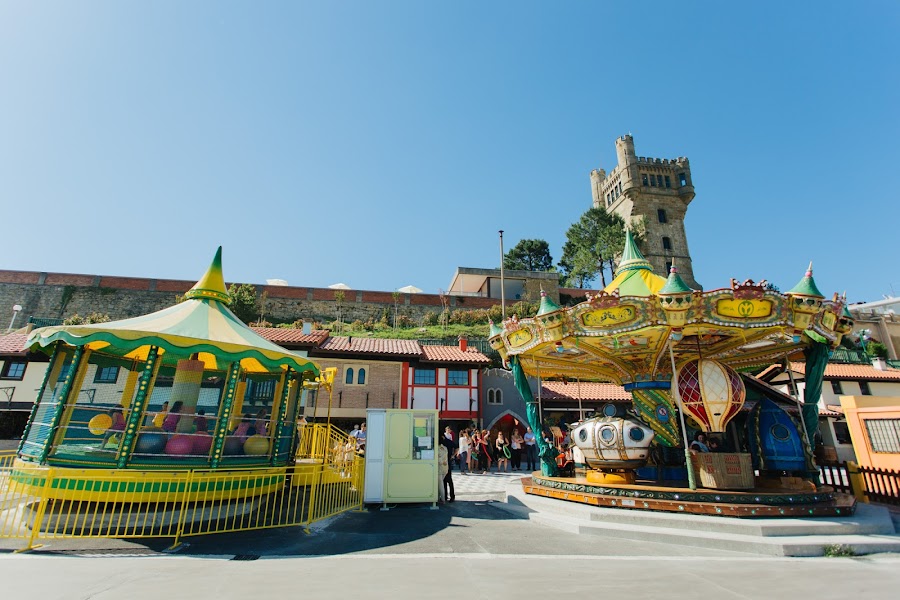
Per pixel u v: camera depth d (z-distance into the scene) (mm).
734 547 6926
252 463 9664
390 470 10719
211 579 5117
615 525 7988
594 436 10078
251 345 9883
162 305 41156
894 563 6273
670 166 70062
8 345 22828
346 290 45938
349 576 5336
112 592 4570
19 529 6996
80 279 40250
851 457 25781
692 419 10227
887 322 48312
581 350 11562
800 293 8742
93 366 10719
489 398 25312
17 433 21703
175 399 10078
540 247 72875
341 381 23797
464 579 5270
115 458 8266
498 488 13961
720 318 8758
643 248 59500
